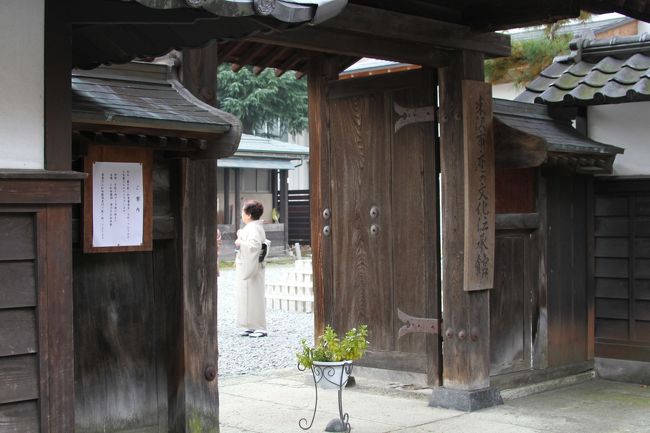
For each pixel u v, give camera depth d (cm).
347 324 687
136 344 445
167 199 454
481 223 598
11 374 295
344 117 684
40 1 302
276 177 2589
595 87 700
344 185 686
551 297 675
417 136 637
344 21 534
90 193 416
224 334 1038
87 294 426
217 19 320
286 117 2909
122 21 313
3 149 294
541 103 716
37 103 302
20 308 297
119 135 402
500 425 553
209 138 424
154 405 451
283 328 1095
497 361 639
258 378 736
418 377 642
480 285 600
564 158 650
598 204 721
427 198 630
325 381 516
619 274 712
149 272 450
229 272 2008
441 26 580
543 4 545
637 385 694
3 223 293
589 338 718
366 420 568
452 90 603
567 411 595
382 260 662
